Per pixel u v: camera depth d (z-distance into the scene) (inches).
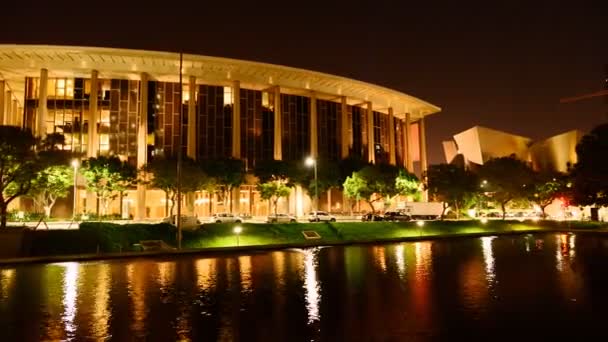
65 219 2423.7
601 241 2022.6
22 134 1493.6
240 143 3329.2
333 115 3833.7
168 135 3120.1
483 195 3405.5
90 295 796.0
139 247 1552.7
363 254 1480.1
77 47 2783.0
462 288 841.5
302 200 3479.3
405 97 4010.8
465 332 543.2
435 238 2122.3
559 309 663.8
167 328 570.3
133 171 2512.3
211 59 3036.4
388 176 2819.9
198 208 3125.0
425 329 556.4
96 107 2989.7
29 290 850.8
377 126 4192.9
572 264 1194.0
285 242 1844.2
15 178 1507.1
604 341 507.2
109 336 537.0
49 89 3014.3
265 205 3358.8
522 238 2223.2
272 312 653.3
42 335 544.4
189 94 3193.9
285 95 3595.0
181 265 1230.3
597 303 705.0
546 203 3641.7
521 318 609.3
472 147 5068.9
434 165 3174.2
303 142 3609.7
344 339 516.7
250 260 1331.2
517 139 5216.5
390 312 649.0
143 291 830.5
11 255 1376.7
